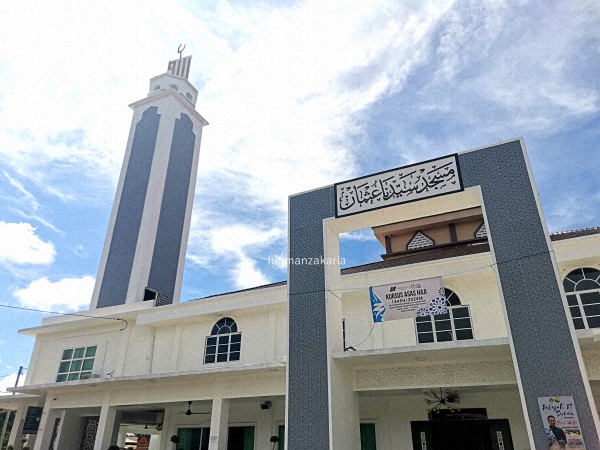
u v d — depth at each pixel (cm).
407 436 1206
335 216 1150
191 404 1541
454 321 1204
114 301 2688
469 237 1830
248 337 1444
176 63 3756
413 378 1041
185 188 3247
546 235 904
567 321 830
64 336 1820
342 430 983
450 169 1055
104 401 1453
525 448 1091
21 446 1795
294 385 1020
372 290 1078
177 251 3023
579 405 772
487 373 978
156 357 1572
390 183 1113
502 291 908
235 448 1448
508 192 973
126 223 2962
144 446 1631
